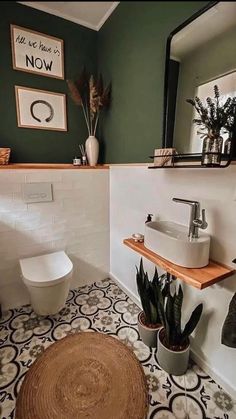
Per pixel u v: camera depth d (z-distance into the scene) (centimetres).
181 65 99
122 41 138
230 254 91
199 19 80
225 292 96
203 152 86
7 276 155
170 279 118
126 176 158
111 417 89
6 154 142
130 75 138
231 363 98
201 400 98
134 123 142
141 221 147
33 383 102
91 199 179
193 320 102
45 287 129
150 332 122
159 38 109
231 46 79
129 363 114
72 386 101
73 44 164
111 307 164
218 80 85
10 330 139
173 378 108
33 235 159
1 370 111
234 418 91
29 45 148
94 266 196
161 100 117
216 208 94
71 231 176
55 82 163
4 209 145
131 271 170
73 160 177
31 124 160
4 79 146
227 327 84
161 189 125
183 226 111
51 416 89
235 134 82
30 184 151
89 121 181
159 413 93
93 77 169
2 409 93
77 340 129
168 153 107
